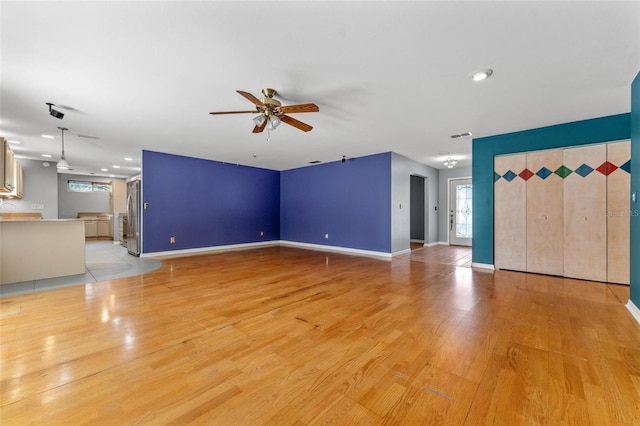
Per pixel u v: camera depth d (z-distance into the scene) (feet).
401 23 6.27
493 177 15.40
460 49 7.28
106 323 8.16
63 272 13.87
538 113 11.93
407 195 21.89
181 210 21.13
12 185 15.85
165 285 12.32
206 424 4.34
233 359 6.25
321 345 6.90
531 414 4.54
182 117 12.37
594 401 4.83
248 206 25.53
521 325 8.05
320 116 12.27
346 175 22.44
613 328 7.84
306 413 4.58
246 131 14.58
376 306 9.68
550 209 13.79
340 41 6.93
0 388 5.18
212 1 5.60
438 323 8.21
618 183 12.14
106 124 13.32
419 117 12.41
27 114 11.91
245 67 8.16
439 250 23.22
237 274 14.51
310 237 25.31
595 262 12.70
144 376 5.58
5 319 8.39
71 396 4.97
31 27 6.33
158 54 7.50
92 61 7.82
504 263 15.19
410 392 5.11
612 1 5.58
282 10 5.87
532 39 6.84
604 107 11.25
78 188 30.81
